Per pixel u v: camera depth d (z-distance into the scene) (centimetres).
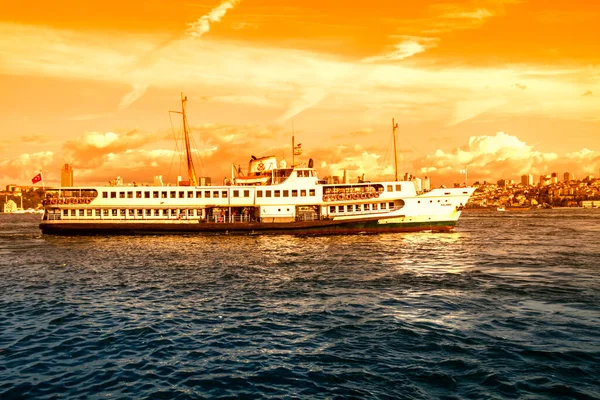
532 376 1609
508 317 2344
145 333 2150
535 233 8444
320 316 2402
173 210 7056
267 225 6881
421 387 1539
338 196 7056
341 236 6738
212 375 1664
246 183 7494
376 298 2792
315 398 1470
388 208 6950
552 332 2086
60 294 2986
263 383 1591
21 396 1501
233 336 2097
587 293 2895
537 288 3067
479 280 3372
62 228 7000
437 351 1862
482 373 1639
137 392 1530
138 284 3291
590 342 1944
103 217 7062
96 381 1619
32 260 4625
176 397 1493
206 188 7019
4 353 1894
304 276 3550
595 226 11025
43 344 2005
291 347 1942
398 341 1991
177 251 5206
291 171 7100
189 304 2688
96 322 2336
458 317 2356
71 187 7069
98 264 4272
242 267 4006
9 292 3062
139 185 7581
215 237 6712
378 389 1527
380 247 5472
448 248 5425
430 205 6969
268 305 2644
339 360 1784
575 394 1475
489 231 9131
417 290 3019
